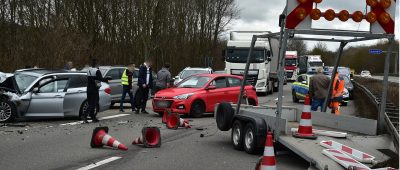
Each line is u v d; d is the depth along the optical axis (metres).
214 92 17.11
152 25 43.22
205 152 9.80
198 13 60.88
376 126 8.79
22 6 32.41
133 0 41.88
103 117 16.56
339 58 11.55
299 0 7.90
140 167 8.18
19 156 8.98
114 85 20.00
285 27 7.95
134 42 42.28
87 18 38.88
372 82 48.69
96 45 39.06
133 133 12.45
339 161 6.79
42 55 29.62
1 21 31.25
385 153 8.12
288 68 61.03
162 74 19.03
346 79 30.36
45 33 30.39
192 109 16.56
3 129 12.78
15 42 29.59
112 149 9.97
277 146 9.01
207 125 14.66
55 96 14.66
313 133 8.94
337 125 9.98
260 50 30.39
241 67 30.45
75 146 10.22
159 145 10.43
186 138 11.83
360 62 70.44
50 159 8.73
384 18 8.13
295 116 11.43
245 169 8.15
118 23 41.59
